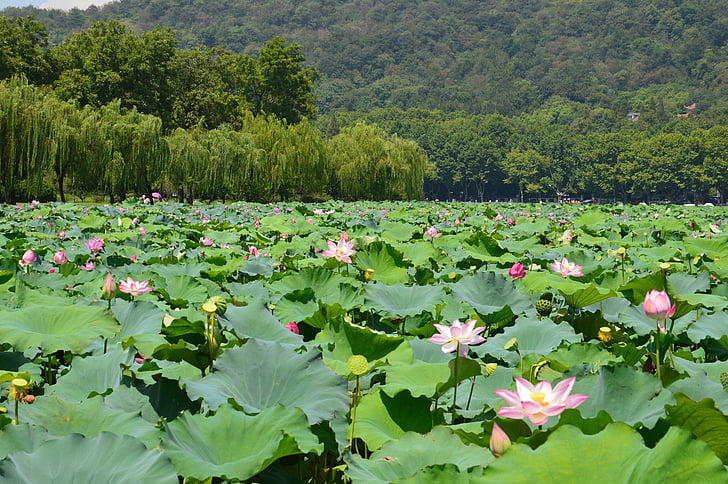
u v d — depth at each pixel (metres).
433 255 6.80
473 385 2.90
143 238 8.70
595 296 4.15
